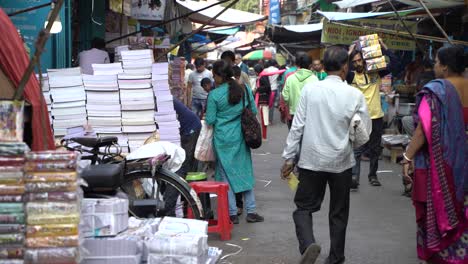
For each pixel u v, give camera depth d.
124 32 11.89
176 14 15.77
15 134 3.39
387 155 12.64
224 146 7.31
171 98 6.97
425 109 4.61
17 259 3.23
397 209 8.30
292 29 17.14
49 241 3.23
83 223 3.62
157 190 5.89
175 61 12.55
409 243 6.62
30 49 7.28
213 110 7.27
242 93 7.29
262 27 32.81
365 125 5.38
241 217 7.83
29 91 4.30
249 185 7.44
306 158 5.40
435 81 4.66
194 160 8.36
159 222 4.33
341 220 5.50
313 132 5.37
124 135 6.96
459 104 4.62
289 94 10.32
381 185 10.02
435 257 4.76
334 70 5.44
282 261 5.93
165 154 5.93
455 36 11.62
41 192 3.24
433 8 11.14
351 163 5.45
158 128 6.98
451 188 4.54
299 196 5.51
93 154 5.84
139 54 7.00
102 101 6.93
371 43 9.48
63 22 8.45
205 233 4.25
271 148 15.08
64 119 6.88
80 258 3.30
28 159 3.24
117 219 3.86
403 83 13.92
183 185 5.83
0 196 3.22
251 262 5.89
